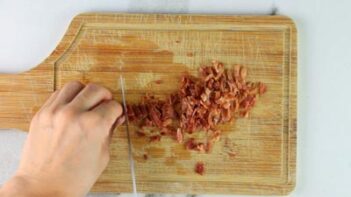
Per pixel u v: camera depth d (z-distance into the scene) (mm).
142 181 598
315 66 606
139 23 595
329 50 606
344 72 604
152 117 593
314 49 607
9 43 613
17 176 477
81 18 595
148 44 596
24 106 595
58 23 615
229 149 592
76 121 481
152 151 596
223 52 593
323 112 606
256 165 592
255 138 591
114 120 518
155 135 595
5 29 613
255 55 592
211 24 592
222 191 593
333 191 606
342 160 605
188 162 594
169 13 609
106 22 595
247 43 593
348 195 604
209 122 587
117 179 598
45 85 597
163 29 595
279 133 590
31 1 613
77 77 598
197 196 608
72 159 483
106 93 523
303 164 607
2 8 613
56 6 613
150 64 595
